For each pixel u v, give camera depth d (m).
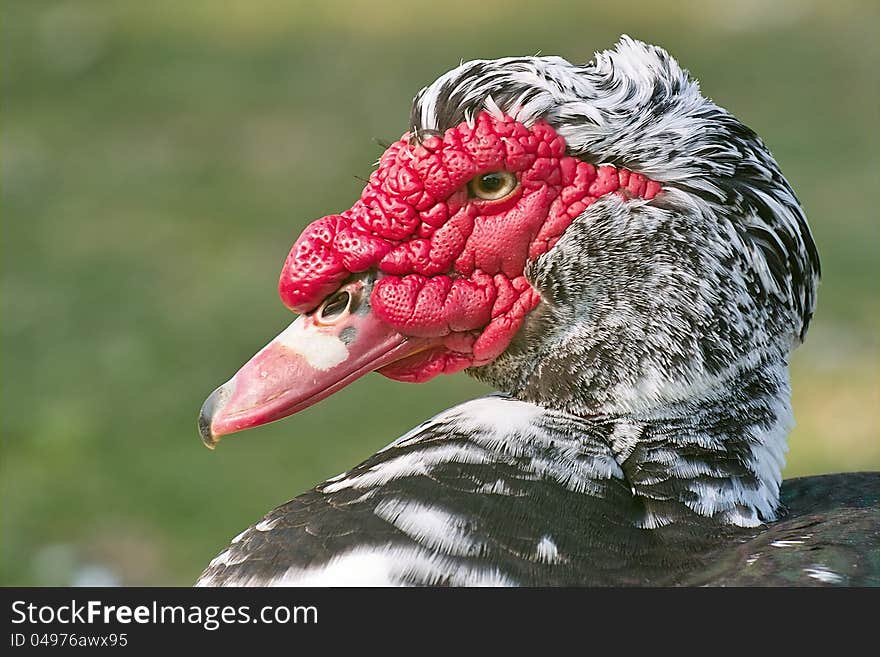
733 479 4.63
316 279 4.79
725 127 4.76
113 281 14.24
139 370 12.50
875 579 4.29
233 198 16.16
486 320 4.79
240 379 4.79
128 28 21.48
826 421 11.44
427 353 4.93
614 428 4.69
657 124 4.70
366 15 21.45
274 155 17.20
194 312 13.56
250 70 19.83
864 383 12.00
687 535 4.51
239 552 4.57
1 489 10.80
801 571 4.31
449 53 19.89
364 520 4.38
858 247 14.05
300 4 22.23
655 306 4.66
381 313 4.78
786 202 4.80
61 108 18.95
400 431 11.67
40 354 12.83
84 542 10.22
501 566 4.25
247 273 14.38
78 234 15.40
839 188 15.34
